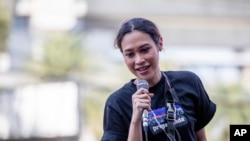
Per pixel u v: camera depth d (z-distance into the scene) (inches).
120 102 193.6
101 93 839.1
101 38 1177.4
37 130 654.5
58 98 666.2
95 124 778.8
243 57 1211.2
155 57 188.4
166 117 189.6
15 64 1136.8
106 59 1002.7
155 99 192.5
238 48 1216.8
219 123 749.3
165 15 1218.0
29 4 1184.8
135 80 197.2
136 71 189.6
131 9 1207.6
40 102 668.1
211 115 211.5
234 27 1232.2
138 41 185.8
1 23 1184.8
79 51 980.6
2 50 1184.8
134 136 179.5
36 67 974.4
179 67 877.2
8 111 672.4
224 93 794.8
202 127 211.9
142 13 1211.2
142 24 187.9
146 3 1216.8
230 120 763.4
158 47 192.1
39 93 673.0
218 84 818.8
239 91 799.1
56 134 650.8
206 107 208.8
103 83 885.8
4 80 973.8
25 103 673.0
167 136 187.2
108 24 1199.6
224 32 1221.7
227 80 839.1
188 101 197.6
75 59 963.3
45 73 965.2
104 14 1198.9
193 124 196.1
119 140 190.7
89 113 784.9
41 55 983.0
